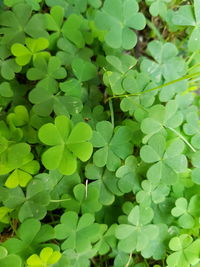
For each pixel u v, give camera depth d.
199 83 0.17
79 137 0.13
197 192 0.15
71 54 0.15
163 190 0.14
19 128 0.13
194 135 0.15
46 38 0.14
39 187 0.13
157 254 0.15
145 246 0.14
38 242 0.13
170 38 0.18
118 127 0.14
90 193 0.14
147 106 0.15
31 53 0.14
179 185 0.15
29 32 0.14
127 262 0.15
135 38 0.14
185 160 0.14
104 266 0.15
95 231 0.13
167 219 0.15
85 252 0.14
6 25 0.14
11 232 0.14
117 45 0.14
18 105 0.14
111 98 0.15
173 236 0.15
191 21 0.15
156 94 0.15
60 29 0.15
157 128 0.14
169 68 0.15
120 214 0.15
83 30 0.15
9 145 0.13
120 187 0.14
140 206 0.14
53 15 0.15
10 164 0.12
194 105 0.17
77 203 0.14
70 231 0.13
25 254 0.13
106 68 0.15
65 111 0.14
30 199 0.13
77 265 0.14
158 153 0.14
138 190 0.14
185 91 0.16
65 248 0.13
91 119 0.15
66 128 0.13
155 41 0.15
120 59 0.15
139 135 0.14
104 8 0.14
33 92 0.14
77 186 0.13
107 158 0.14
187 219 0.15
